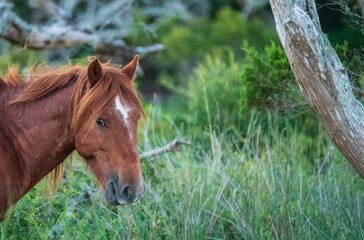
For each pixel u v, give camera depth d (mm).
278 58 12148
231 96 16250
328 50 7629
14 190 7938
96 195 10805
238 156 12875
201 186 11039
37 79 8086
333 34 15180
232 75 16688
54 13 19562
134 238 9406
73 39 17172
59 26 17688
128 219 9570
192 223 9961
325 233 9828
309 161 13344
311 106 7992
